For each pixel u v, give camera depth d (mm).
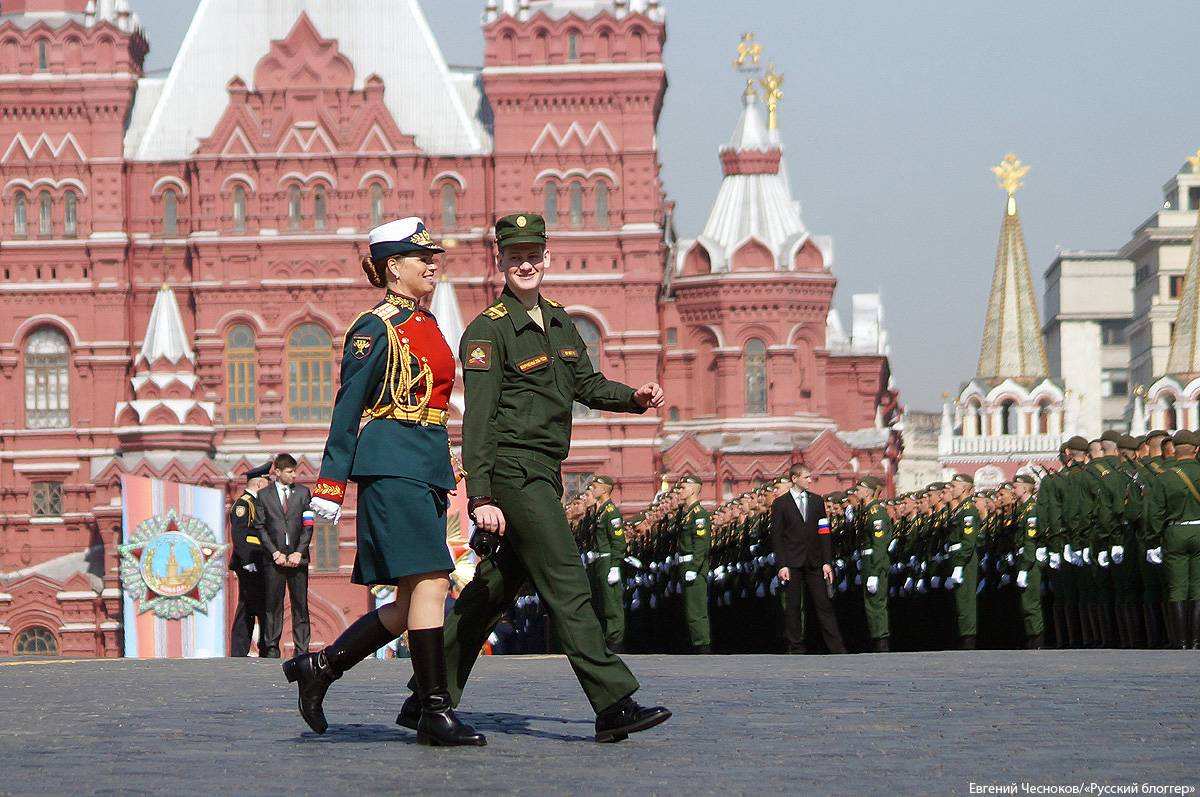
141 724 13766
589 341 100312
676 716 14156
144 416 95812
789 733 12562
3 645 96812
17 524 98875
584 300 100125
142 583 84125
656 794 9297
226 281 99438
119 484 95562
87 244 100125
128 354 100500
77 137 101312
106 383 100000
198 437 96438
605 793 9367
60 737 12703
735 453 99875
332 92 100938
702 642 39312
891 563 41969
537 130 100438
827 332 113000
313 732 12781
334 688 18438
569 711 14891
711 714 14328
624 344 99750
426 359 12430
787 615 36781
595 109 100500
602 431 99562
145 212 101812
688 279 103125
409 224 12742
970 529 35688
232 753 11523
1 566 98562
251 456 98062
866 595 37375
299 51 101125
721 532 47531
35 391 100375
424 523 12164
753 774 10133
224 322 99250
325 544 95875
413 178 100375
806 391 102438
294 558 33344
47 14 103688
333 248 99562
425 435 12375
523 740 12328
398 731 13047
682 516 39562
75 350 100125
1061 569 34219
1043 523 34281
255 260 99562
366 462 12242
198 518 84875
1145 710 14117
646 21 100312
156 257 101062
